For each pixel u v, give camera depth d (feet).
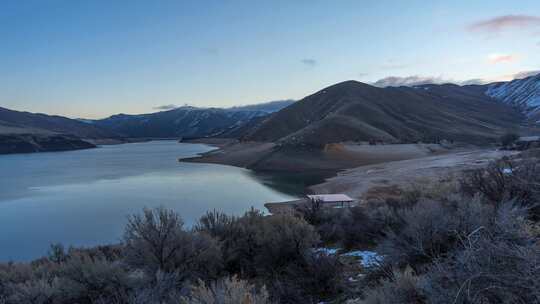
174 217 32.17
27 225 109.50
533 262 9.18
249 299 14.57
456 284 10.25
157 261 29.19
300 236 30.53
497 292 9.57
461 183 37.24
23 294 24.17
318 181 197.16
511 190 26.40
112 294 23.81
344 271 25.20
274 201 140.26
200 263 29.99
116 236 94.84
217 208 128.26
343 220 42.55
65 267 27.58
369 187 149.28
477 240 11.11
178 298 20.01
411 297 12.78
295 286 22.29
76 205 138.10
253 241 33.63
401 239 20.59
